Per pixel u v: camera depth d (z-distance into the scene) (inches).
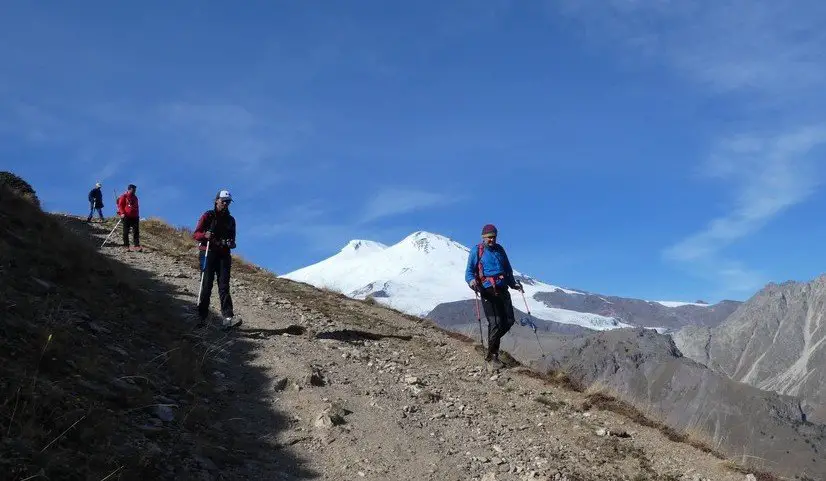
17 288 307.0
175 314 410.3
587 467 293.1
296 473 243.3
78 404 218.5
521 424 343.3
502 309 464.1
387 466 263.1
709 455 342.3
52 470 177.9
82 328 300.2
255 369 351.6
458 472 269.9
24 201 456.4
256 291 574.9
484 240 466.9
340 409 308.5
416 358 453.1
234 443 253.4
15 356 230.8
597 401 406.6
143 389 264.4
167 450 223.1
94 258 448.5
